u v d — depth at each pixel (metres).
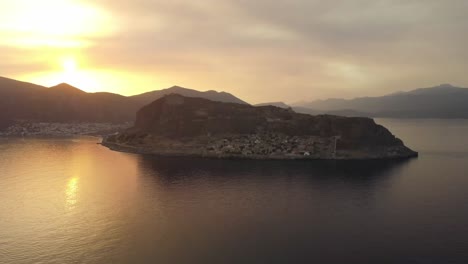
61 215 131.88
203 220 127.50
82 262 97.31
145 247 106.06
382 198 153.75
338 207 141.75
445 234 115.56
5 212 134.75
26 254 101.75
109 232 116.88
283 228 120.56
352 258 100.00
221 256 100.69
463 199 152.38
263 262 97.62
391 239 111.94
